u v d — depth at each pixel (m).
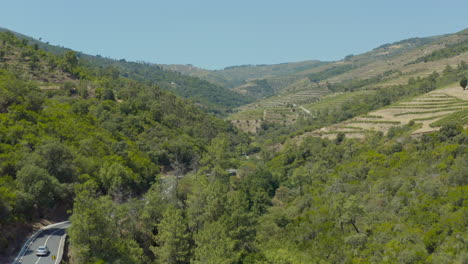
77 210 58.00
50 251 57.84
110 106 140.00
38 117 96.06
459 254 58.91
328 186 109.00
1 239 56.88
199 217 74.75
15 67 153.25
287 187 124.81
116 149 107.56
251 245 73.56
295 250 74.62
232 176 128.00
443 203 74.44
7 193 63.97
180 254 66.38
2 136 79.62
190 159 136.88
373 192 92.56
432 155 98.75
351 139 158.50
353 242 71.75
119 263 57.22
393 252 64.56
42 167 76.50
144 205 74.81
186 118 187.00
